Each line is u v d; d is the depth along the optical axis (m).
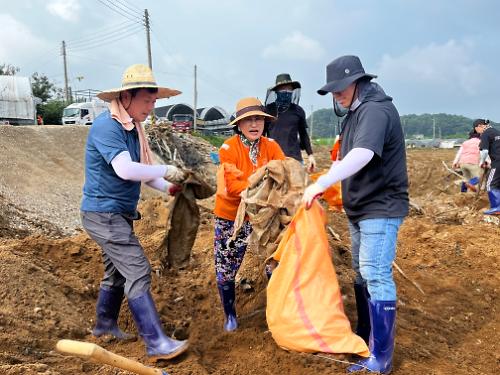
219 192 4.31
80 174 13.93
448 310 5.71
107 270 4.19
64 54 47.41
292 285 3.73
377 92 3.79
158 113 49.47
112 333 4.25
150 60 33.06
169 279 5.58
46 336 3.98
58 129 16.31
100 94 3.79
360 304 4.31
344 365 3.77
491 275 6.68
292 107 6.56
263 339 4.32
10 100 29.23
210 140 31.70
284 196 4.00
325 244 3.84
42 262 5.15
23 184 11.50
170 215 4.27
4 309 4.09
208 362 4.01
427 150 31.27
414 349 4.46
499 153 10.74
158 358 3.78
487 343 5.04
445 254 7.27
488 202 12.48
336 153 4.39
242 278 5.49
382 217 3.77
